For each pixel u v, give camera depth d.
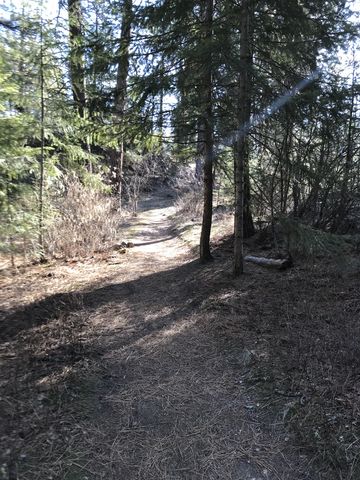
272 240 7.69
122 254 8.59
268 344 3.98
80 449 2.63
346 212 7.28
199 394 3.31
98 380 3.48
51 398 3.12
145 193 18.95
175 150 7.00
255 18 5.24
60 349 4.00
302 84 5.66
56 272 7.09
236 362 3.78
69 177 9.01
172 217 13.91
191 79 5.47
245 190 7.25
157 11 5.57
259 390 3.30
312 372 3.39
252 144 6.39
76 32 7.71
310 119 5.67
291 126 5.81
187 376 3.59
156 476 2.46
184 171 15.90
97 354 3.96
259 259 6.62
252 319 4.62
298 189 7.02
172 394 3.30
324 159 6.96
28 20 6.94
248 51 5.41
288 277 5.84
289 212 7.70
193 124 5.68
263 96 5.36
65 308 5.23
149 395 3.28
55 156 8.38
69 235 8.36
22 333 4.39
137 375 3.60
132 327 4.67
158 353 4.03
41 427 2.78
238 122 5.52
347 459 2.49
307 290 5.25
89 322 4.82
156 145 6.89
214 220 11.21
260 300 5.14
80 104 6.22
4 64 6.73
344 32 5.58
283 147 6.27
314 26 5.55
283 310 4.74
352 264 5.51
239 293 5.49
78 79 6.07
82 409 3.04
